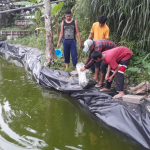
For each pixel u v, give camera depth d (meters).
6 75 5.53
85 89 3.69
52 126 2.78
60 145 2.32
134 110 2.60
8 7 13.52
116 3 4.50
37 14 8.65
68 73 4.52
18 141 2.38
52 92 4.19
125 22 4.82
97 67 3.81
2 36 12.14
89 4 5.03
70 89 3.87
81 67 3.71
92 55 2.87
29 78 5.23
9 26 14.24
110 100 3.07
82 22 5.86
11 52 9.89
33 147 2.26
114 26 4.90
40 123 2.86
